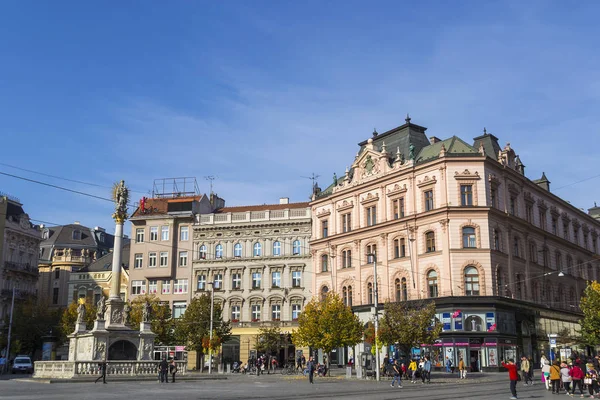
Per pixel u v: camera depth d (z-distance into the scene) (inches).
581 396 1212.5
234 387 1473.9
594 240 3614.7
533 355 2610.7
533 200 2898.6
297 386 1549.0
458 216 2490.2
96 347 1782.7
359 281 2832.2
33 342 3196.4
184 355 2723.9
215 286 3262.8
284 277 3154.5
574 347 2792.8
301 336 2289.6
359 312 2778.1
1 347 3161.9
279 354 3083.2
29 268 3622.0
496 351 2338.8
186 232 3395.7
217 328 2817.4
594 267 3508.9
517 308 2527.1
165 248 3373.5
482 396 1174.3
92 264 3868.1
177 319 3083.2
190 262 3331.7
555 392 1298.0
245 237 3272.6
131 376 1710.1
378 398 1119.0
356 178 2960.1
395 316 2064.5
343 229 2979.8
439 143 2753.4
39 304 3368.6
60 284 3917.3
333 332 2218.3
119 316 1867.6
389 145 2938.0
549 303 2876.5
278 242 3228.3
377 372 1860.2
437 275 2493.8
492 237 2504.9
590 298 2381.9
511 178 2723.9
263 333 2903.5
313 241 3097.9
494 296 2383.1
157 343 2908.5
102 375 1605.6
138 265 3405.5
